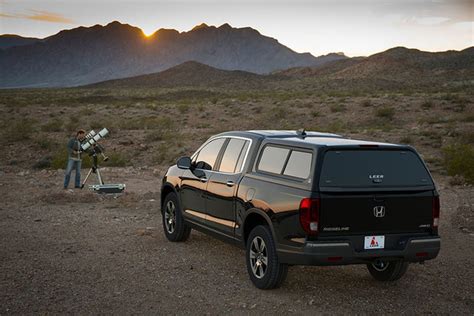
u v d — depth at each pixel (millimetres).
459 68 177875
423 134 27703
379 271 6969
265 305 5961
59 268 7223
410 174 6082
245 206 6691
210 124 38312
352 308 5938
